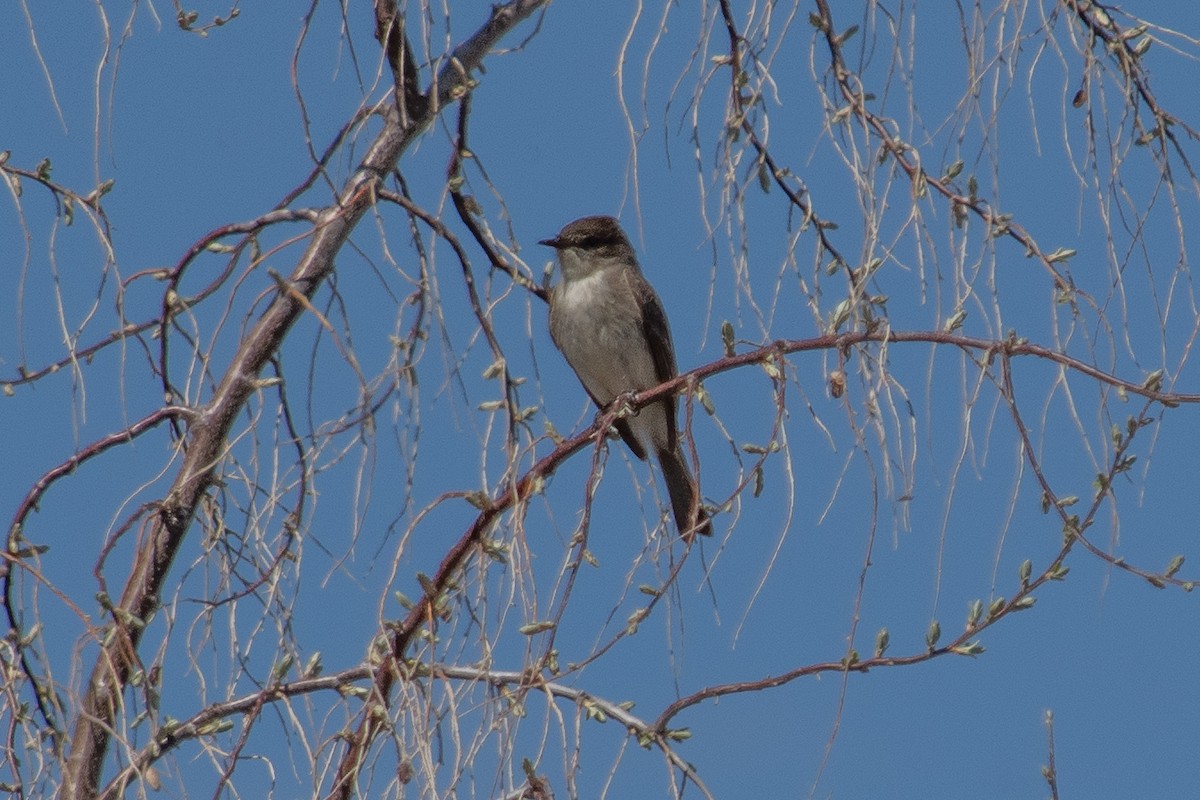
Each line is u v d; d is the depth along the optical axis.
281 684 8.12
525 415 8.74
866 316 8.45
